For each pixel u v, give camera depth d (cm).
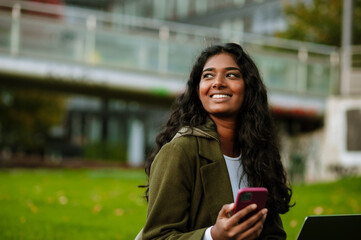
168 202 191
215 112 213
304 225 190
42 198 871
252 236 177
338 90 1510
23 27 1183
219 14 2939
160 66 1307
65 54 1217
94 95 1279
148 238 188
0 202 802
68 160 2258
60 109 2300
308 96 1473
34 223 637
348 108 1455
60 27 1219
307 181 1483
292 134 1521
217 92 213
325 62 1510
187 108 223
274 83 1436
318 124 1516
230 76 217
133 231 618
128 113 3181
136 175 1550
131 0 3378
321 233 195
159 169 196
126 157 2548
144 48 1295
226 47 221
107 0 3328
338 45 1848
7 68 1164
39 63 1192
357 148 1420
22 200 832
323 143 1486
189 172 196
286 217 686
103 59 1254
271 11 2583
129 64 1279
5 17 1170
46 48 1202
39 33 1197
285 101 1439
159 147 225
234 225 173
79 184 1164
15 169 1705
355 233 200
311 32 1875
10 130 2252
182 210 192
